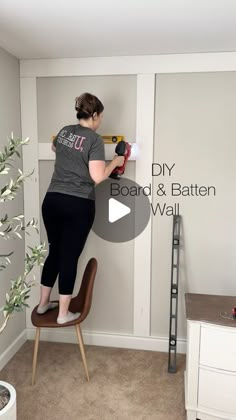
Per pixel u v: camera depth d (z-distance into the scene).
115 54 2.42
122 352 2.63
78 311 2.35
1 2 1.65
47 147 2.60
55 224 2.22
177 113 2.45
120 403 2.06
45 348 2.68
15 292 1.58
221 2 1.65
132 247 2.62
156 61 2.41
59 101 2.56
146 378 2.31
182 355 2.60
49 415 1.95
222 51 2.33
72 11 1.75
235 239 2.49
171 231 2.56
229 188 2.46
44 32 2.02
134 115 2.50
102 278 2.69
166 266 2.60
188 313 1.92
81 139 2.11
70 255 2.15
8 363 2.46
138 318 2.66
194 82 2.40
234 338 1.78
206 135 2.44
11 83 2.44
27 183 2.65
